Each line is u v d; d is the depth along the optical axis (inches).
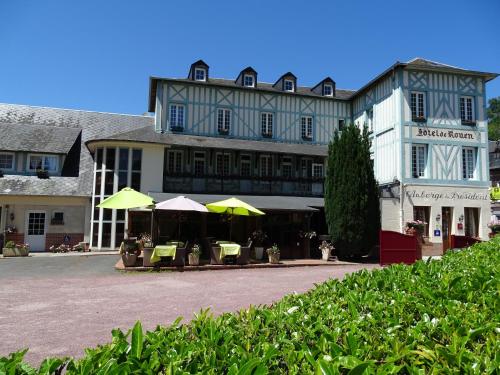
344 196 681.6
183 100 919.0
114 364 73.9
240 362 77.9
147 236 695.1
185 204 558.9
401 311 116.2
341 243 681.6
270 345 86.5
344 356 77.7
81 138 974.4
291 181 896.3
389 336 91.8
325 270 554.3
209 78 1024.2
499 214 1122.7
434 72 853.2
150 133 876.6
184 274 502.9
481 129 866.1
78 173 888.3
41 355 194.5
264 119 974.4
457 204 828.0
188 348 86.3
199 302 323.6
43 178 853.2
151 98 988.6
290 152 885.2
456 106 858.8
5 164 856.3
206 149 892.6
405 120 824.9
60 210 827.4
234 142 903.1
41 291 372.2
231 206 586.9
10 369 74.5
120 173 806.5
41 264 588.4
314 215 832.3
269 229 797.9
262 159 937.5
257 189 872.9
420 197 810.8
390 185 842.2
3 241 782.5
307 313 120.8
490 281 142.7
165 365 80.0
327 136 1010.1
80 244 802.8
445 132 843.4
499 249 262.5
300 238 752.3
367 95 962.1
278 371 76.9
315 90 1063.0
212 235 810.2
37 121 985.5
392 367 71.4
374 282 160.2
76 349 203.9
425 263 200.1
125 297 344.5
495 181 1498.5
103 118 1051.3
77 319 265.6
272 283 427.2
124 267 527.5
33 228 813.2
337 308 120.5
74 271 517.7
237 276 485.4
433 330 97.6
